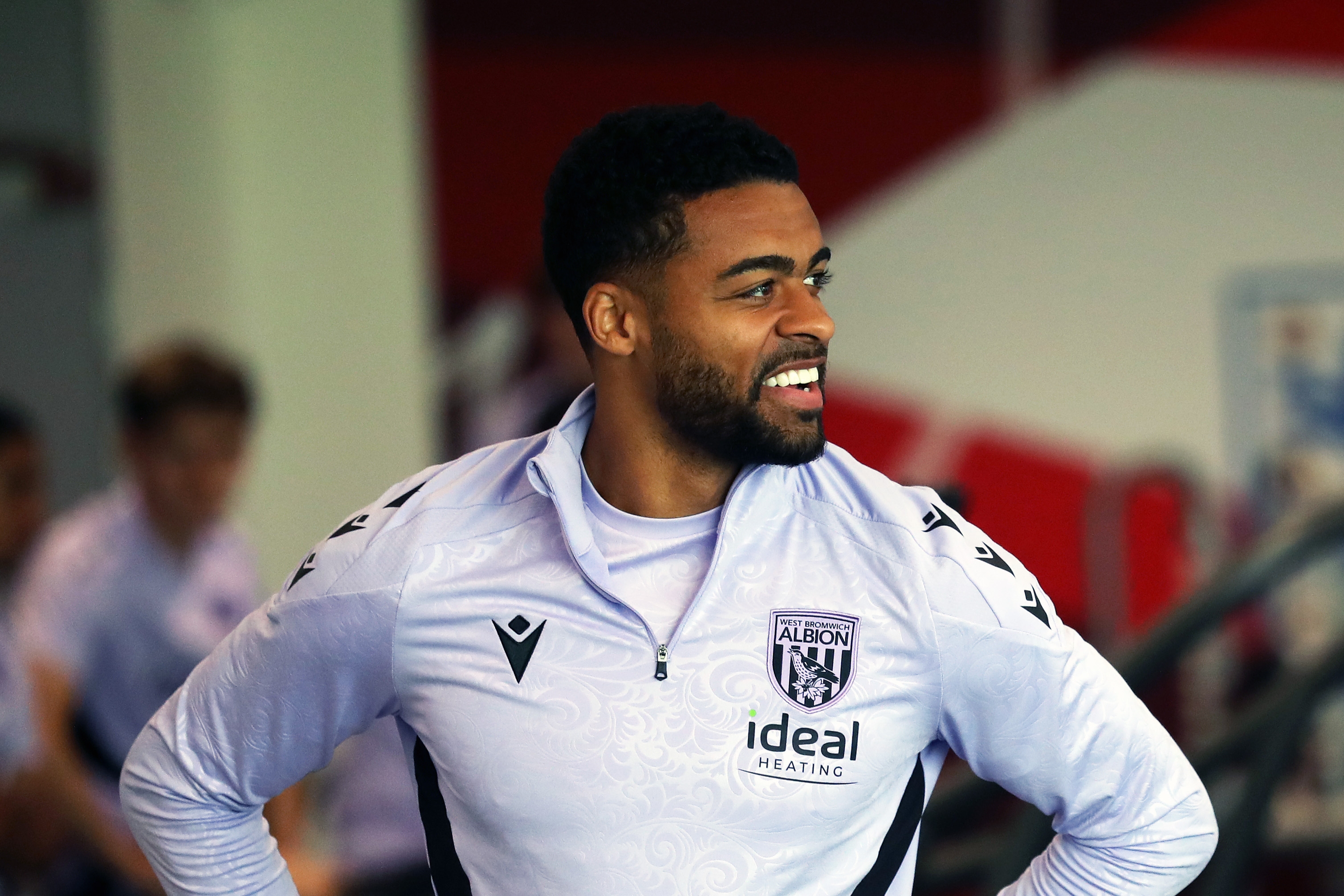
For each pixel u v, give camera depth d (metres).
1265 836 9.23
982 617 4.91
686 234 4.98
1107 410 18.11
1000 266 18.03
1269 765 8.46
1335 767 15.22
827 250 5.12
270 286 18.19
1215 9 17.80
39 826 10.80
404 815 9.94
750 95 17.86
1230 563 8.57
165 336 16.94
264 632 5.34
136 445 11.29
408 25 17.77
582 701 4.97
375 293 18.05
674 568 5.14
